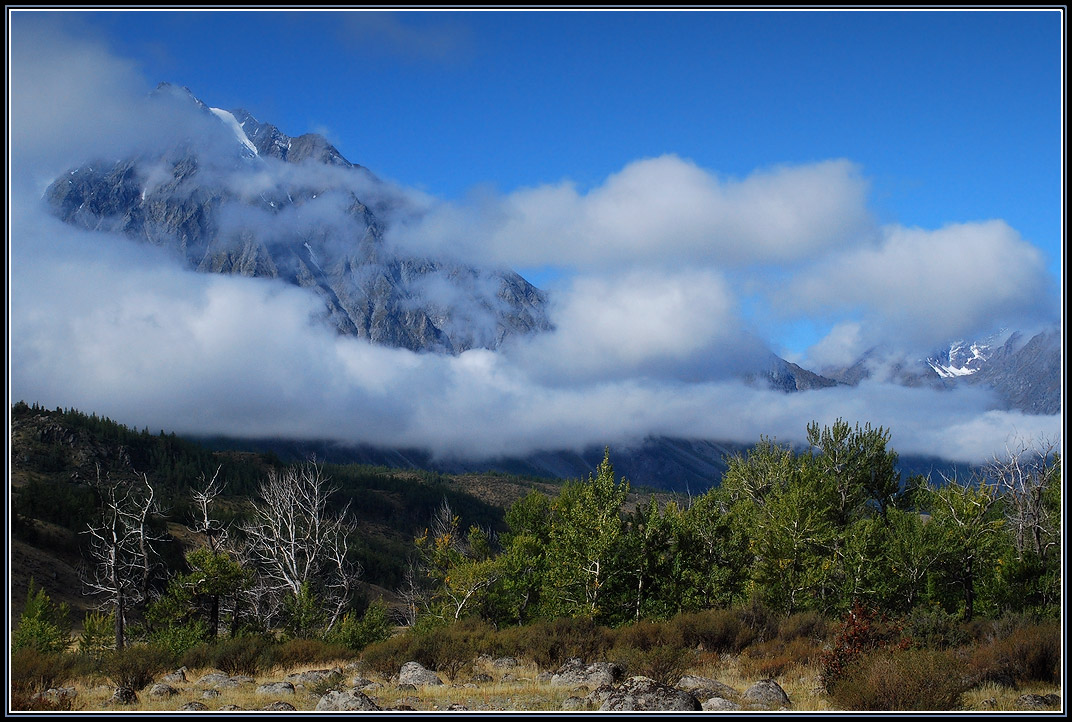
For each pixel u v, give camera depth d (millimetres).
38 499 101188
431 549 46812
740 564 36750
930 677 15477
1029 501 36438
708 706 15969
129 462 166500
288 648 29953
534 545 42344
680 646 25859
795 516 35375
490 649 27203
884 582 33594
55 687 21469
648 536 36812
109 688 21953
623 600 36469
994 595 33000
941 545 33562
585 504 38156
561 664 24781
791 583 34062
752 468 44406
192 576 36688
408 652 24562
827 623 27766
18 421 161250
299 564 44844
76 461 155625
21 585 75875
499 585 40531
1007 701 16125
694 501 40469
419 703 17844
